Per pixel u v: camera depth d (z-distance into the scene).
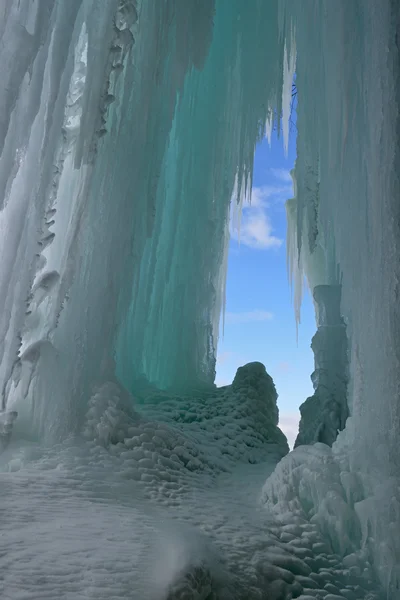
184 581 3.89
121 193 8.69
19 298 6.95
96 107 7.67
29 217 7.03
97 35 7.80
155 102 9.69
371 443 6.71
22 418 7.58
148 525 5.14
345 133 8.62
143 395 11.91
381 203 7.53
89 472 6.50
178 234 13.80
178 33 10.17
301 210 10.84
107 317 8.40
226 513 6.37
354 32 8.84
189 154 13.79
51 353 7.62
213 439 10.47
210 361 13.87
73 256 7.70
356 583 5.49
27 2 6.31
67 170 8.73
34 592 3.35
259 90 12.74
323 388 11.88
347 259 8.41
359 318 7.68
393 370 6.91
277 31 12.76
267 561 5.17
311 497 6.66
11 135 6.24
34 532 4.36
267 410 12.36
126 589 3.62
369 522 5.98
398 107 7.74
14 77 5.93
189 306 13.49
